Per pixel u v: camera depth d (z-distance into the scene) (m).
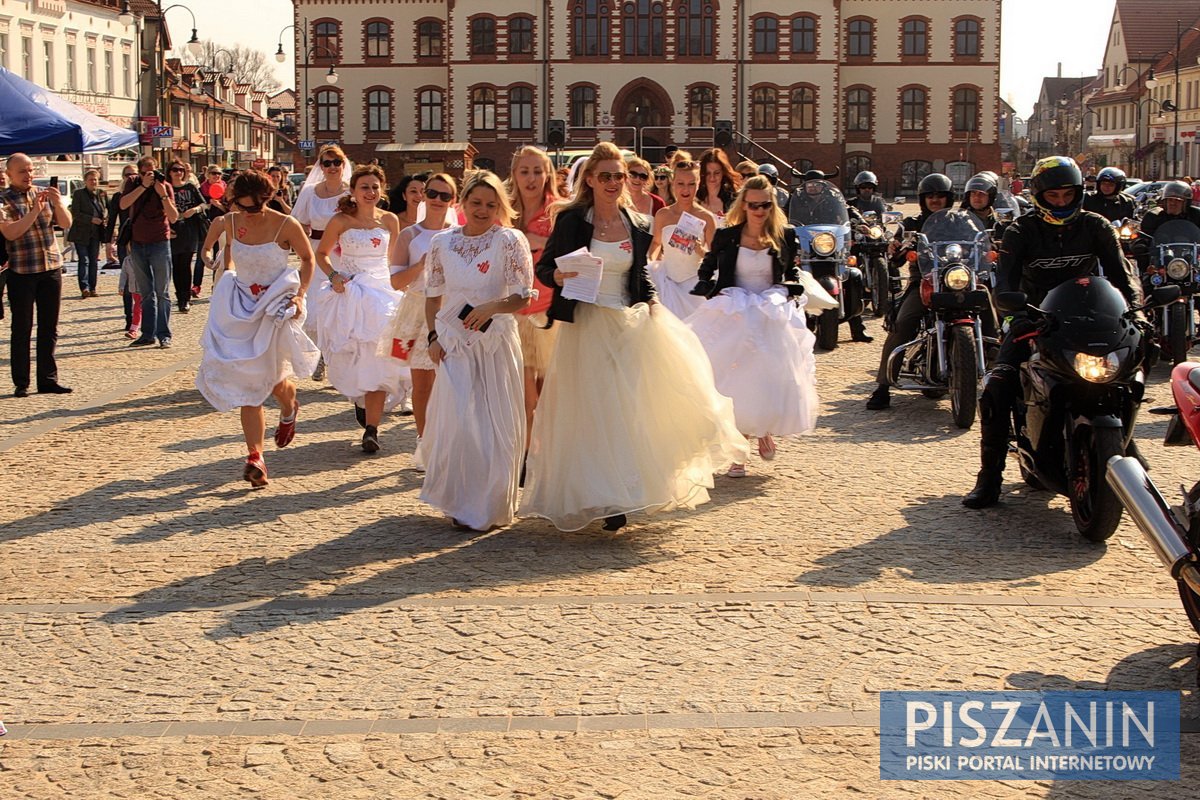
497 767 5.09
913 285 12.89
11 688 5.96
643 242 8.30
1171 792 4.89
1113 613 6.78
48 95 20.53
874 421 12.40
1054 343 7.97
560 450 8.23
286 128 120.38
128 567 7.76
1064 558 7.79
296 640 6.51
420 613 6.88
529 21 83.06
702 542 8.20
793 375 9.73
